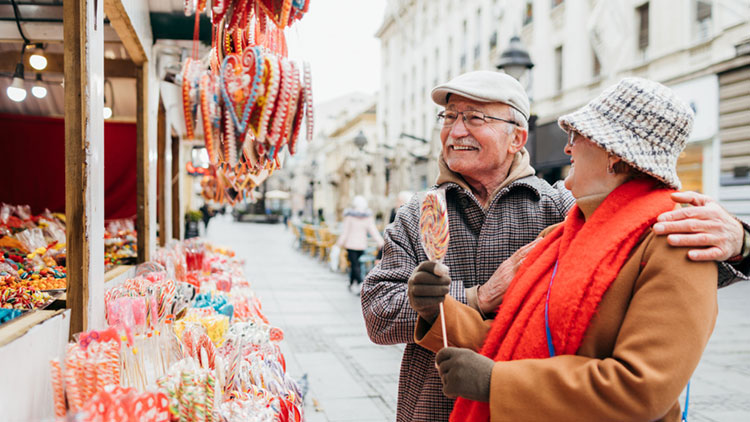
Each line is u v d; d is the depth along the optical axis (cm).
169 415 133
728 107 1054
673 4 1169
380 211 2039
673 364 99
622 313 111
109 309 181
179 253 376
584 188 126
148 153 351
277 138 191
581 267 115
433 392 155
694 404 391
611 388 100
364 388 438
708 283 104
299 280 1066
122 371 155
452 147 167
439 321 135
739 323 640
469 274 165
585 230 119
